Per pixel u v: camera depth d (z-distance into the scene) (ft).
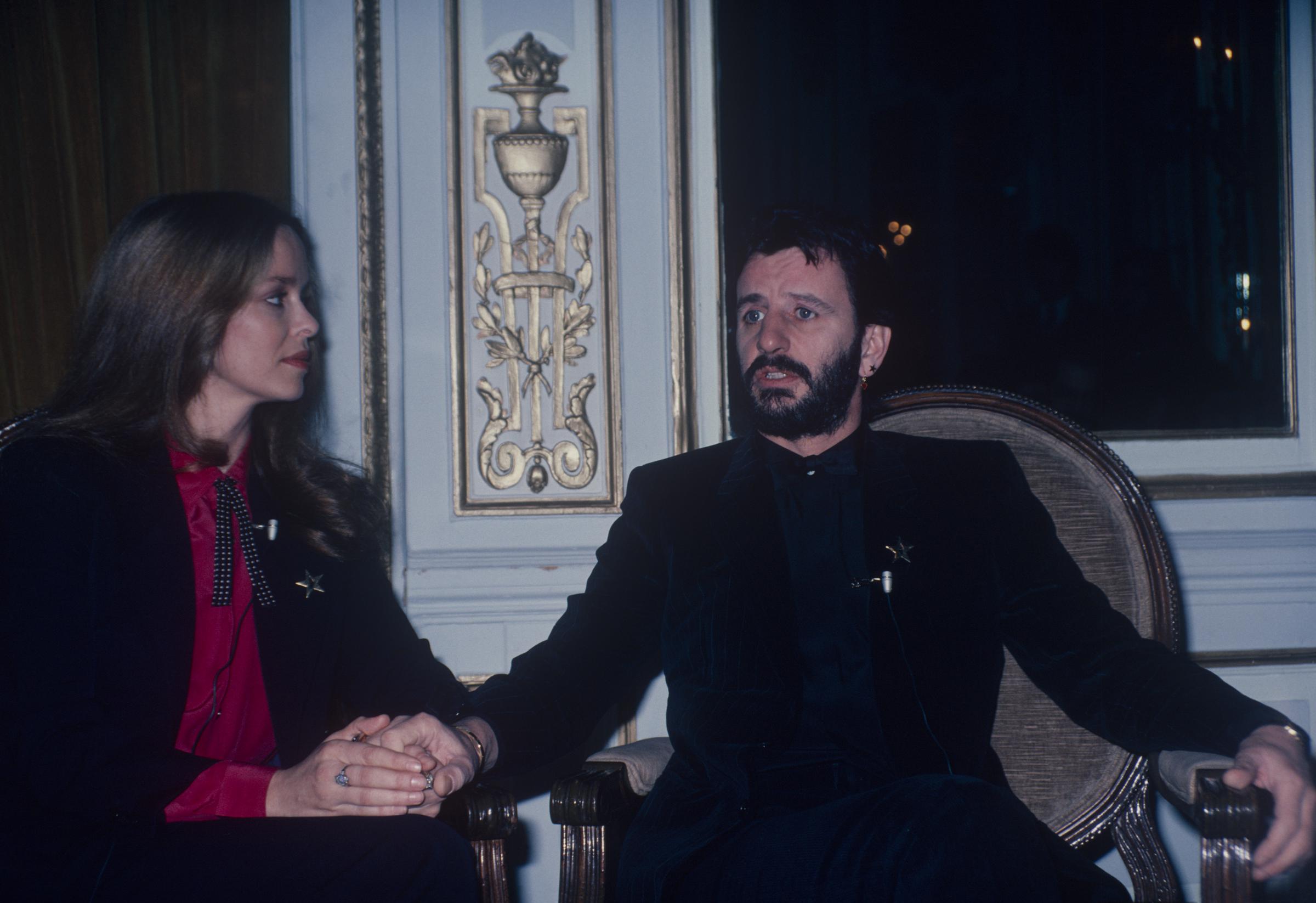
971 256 7.92
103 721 3.89
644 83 7.30
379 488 7.04
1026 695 5.51
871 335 5.37
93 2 6.59
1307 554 7.46
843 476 5.15
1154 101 7.94
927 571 4.91
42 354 6.59
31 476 4.20
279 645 4.66
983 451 5.29
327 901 3.71
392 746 4.08
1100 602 4.95
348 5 7.06
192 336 4.53
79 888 3.67
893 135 7.87
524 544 7.21
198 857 3.74
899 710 4.66
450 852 3.92
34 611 3.96
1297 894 4.01
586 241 7.27
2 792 3.93
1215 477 7.59
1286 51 7.97
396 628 5.20
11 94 6.59
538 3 7.25
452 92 7.13
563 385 7.27
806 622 4.88
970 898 3.43
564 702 4.81
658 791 4.82
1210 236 7.95
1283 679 7.35
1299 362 7.94
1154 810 7.25
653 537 5.28
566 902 4.46
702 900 4.11
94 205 6.58
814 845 3.95
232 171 6.76
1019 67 7.91
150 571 4.32
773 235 5.14
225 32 6.74
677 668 5.02
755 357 5.11
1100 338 7.94
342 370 7.03
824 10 7.79
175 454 4.66
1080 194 7.95
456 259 7.14
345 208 7.05
